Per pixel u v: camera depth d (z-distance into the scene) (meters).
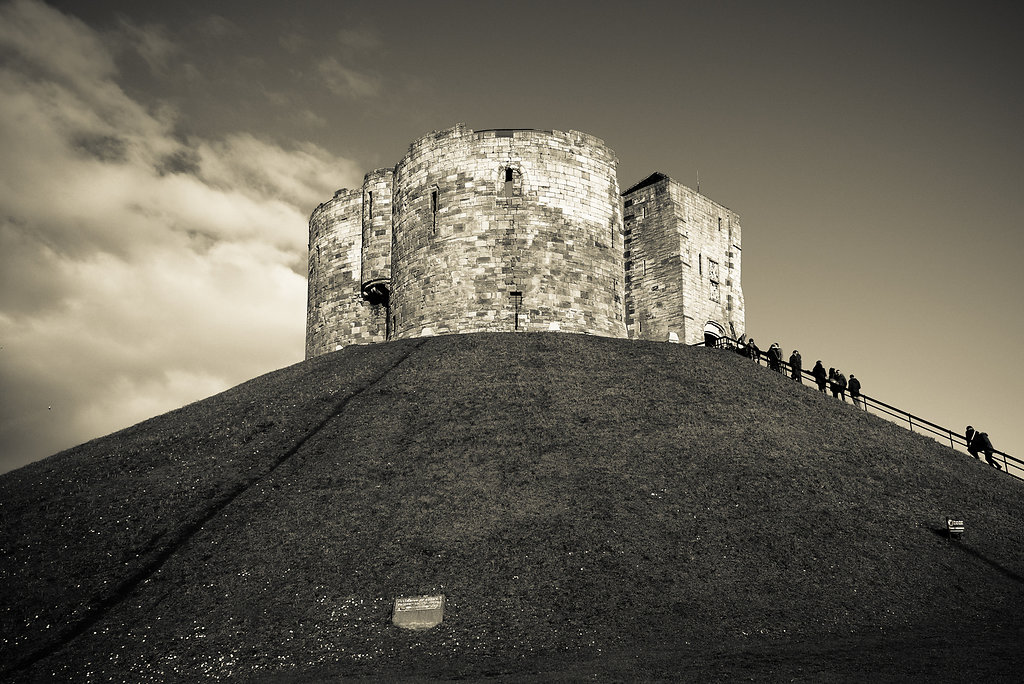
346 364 44.31
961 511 31.53
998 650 19.94
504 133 53.59
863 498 31.41
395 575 26.31
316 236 67.88
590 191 54.59
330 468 32.75
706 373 42.03
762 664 19.52
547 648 22.42
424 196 54.41
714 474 32.12
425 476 31.95
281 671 21.66
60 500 31.56
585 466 32.41
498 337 46.25
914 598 25.50
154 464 34.28
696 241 61.34
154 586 25.95
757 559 27.23
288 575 26.45
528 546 27.55
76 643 23.28
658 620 23.86
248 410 39.00
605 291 53.81
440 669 21.25
